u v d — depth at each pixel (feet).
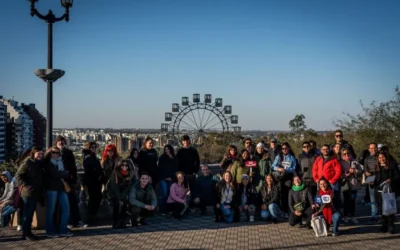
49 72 36.32
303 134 83.82
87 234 32.83
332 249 28.53
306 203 34.73
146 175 36.50
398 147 61.36
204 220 38.24
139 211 35.76
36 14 36.47
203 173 41.98
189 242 30.40
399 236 31.94
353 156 40.52
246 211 38.01
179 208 38.99
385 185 32.53
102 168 36.55
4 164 44.42
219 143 76.79
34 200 31.01
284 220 37.88
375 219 37.01
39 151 31.27
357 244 29.73
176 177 39.99
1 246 29.25
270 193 37.47
